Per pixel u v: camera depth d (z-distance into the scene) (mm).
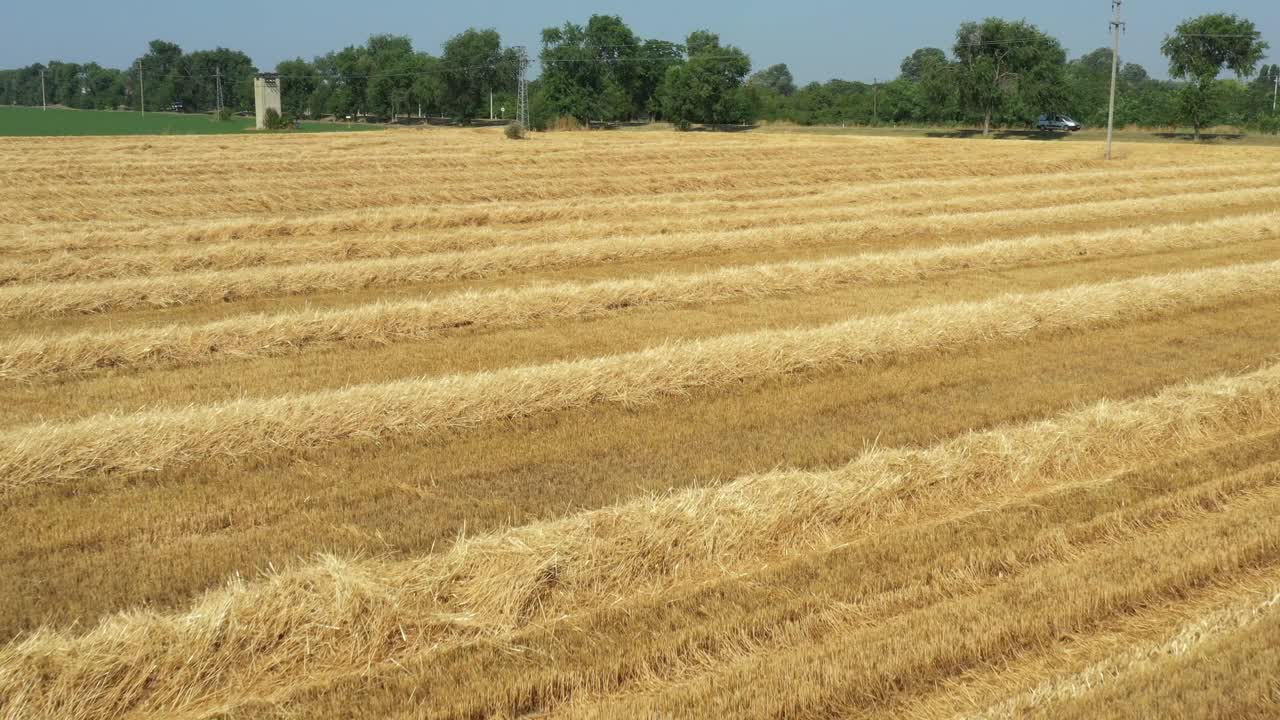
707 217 29297
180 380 13039
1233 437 10828
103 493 9148
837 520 8570
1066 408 11828
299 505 8906
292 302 18422
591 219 30469
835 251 24547
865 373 13320
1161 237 24625
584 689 6137
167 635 6371
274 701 6074
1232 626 6566
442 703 6000
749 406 11844
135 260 21312
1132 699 5773
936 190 38188
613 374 12172
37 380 12953
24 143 58469
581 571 7402
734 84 105375
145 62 167125
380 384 12195
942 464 9375
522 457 10133
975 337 14992
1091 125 88562
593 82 113000
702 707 5855
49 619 6906
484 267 21312
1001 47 81375
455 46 110562
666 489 9250
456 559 7375
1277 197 35156
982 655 6414
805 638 6633
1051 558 7793
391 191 37250
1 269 20156
